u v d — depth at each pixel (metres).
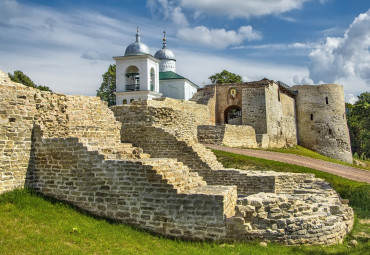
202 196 11.48
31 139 13.63
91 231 10.91
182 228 11.55
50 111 14.59
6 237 9.59
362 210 17.95
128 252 9.75
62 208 12.38
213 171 19.48
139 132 21.16
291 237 11.00
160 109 21.95
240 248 10.33
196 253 9.98
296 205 11.71
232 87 45.78
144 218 11.97
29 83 55.47
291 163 26.83
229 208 12.15
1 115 12.62
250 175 18.86
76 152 12.95
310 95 55.91
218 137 32.38
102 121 17.20
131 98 55.38
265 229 11.07
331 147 54.28
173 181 12.12
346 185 21.61
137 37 60.78
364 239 12.40
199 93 47.16
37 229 10.43
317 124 55.00
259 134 39.84
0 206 11.49
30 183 13.41
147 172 12.02
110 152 13.57
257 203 11.29
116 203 12.30
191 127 25.41
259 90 43.16
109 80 67.06
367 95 73.31
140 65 55.84
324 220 11.84
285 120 50.38
